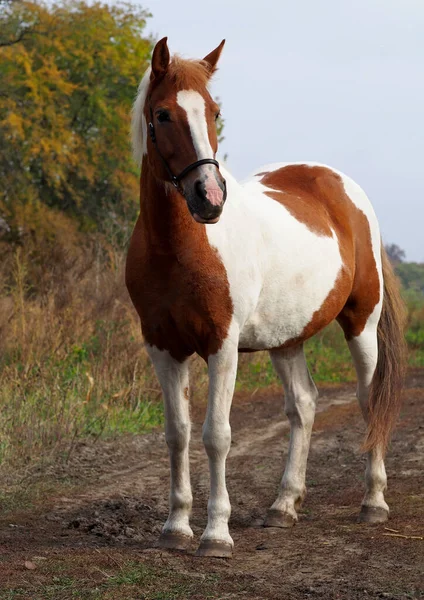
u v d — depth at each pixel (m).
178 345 4.88
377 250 6.25
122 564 4.53
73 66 27.59
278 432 9.48
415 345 21.73
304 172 6.19
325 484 6.87
